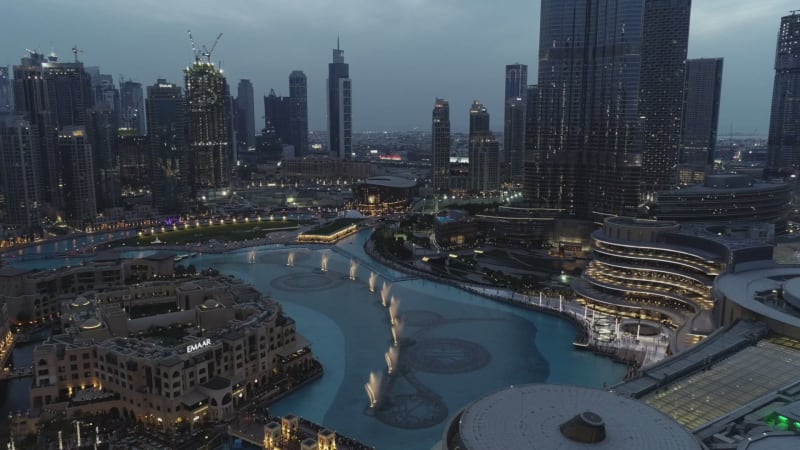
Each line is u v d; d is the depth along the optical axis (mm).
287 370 199000
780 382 137625
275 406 180125
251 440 156750
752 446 91812
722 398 131125
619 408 101250
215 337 184875
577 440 89812
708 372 144625
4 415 174250
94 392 175875
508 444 89000
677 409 126625
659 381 137875
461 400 183375
